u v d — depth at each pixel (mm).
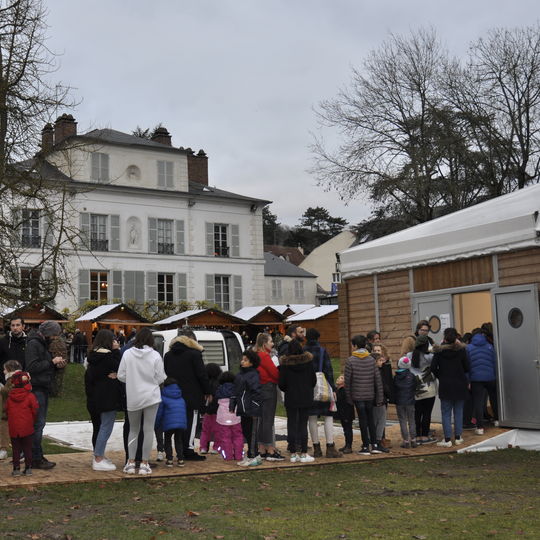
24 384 8992
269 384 10195
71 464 10047
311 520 6957
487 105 33656
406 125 34594
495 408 12734
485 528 6559
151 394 9078
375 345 11375
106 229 42844
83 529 6531
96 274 42281
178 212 45594
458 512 7277
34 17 17219
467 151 33062
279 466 9898
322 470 9812
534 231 11891
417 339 11688
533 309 11930
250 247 48344
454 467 10086
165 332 14562
